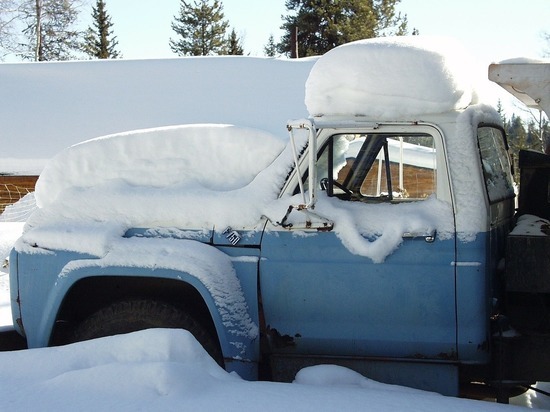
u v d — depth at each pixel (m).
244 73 18.42
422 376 4.37
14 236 10.70
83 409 3.32
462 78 4.46
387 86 4.41
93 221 4.81
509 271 4.38
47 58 41.53
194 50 55.59
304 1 41.66
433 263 4.26
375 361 4.43
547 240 4.33
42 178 5.11
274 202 4.57
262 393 3.58
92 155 5.05
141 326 4.68
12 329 5.41
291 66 18.38
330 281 4.41
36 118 18.72
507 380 4.38
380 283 4.33
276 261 4.49
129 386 3.51
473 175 4.30
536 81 4.36
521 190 5.33
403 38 4.68
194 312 4.86
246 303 4.54
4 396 3.47
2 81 20.41
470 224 4.24
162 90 18.55
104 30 60.47
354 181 4.63
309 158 4.18
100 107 18.62
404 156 4.49
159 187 4.89
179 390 3.49
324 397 3.56
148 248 4.59
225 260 4.55
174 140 4.97
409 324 4.32
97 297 4.96
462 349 4.25
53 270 4.73
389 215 4.38
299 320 4.49
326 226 4.40
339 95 4.52
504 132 5.48
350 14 41.19
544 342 4.36
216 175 4.84
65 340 5.00
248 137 4.83
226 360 4.39
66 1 40.75
